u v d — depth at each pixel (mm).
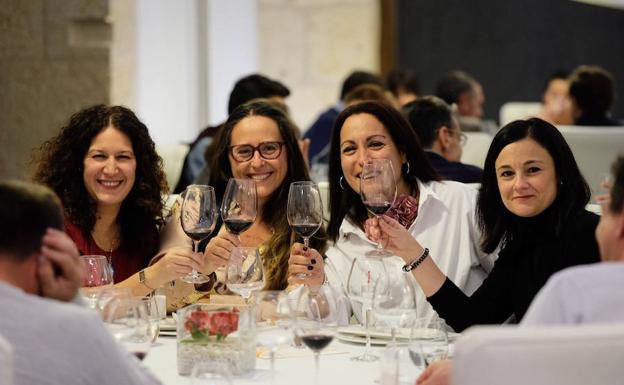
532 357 1685
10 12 6305
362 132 3490
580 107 6715
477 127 6926
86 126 3387
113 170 3346
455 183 3650
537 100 9836
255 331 2469
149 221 3500
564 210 2977
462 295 3043
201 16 8016
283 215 3545
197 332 2479
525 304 3014
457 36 9797
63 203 3424
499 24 9781
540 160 2938
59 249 1981
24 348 1840
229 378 2004
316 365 2361
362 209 3566
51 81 6332
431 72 9836
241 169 3557
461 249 3512
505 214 3078
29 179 3666
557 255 2973
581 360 1695
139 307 2359
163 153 5895
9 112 6379
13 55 6348
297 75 9297
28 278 1956
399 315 2480
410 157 3596
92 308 2730
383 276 2555
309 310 2328
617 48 9727
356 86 6785
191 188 3035
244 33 8477
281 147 3559
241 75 8508
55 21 6281
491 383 1688
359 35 9305
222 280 3309
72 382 1863
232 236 3117
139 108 6918
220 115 8203
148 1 7027
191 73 7922
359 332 2824
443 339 2424
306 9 9234
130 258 3504
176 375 2508
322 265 3109
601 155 5500
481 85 9859
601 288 1882
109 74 6270
